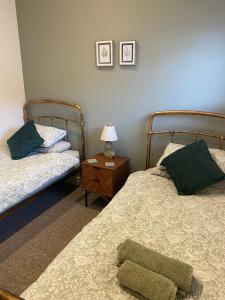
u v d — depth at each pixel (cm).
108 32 278
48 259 218
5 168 260
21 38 334
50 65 326
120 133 306
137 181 235
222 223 170
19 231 255
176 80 258
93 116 318
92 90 308
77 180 352
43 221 272
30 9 315
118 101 296
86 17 285
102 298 113
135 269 118
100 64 290
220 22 225
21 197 237
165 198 204
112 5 267
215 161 219
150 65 266
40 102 347
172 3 239
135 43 265
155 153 290
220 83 239
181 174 215
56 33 308
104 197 301
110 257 138
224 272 128
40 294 117
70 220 274
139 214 180
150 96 276
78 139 337
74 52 305
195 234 158
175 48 250
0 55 318
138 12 257
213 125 252
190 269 120
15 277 200
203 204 194
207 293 115
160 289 108
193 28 237
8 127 345
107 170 269
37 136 302
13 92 343
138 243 140
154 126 281
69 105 324
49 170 270
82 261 136
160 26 251
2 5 309
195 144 226
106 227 165
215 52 234
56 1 296
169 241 151
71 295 115
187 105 260
